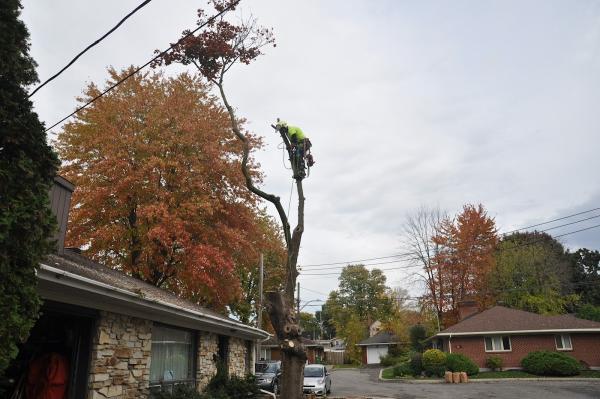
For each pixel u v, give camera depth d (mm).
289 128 10570
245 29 10344
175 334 10906
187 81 20328
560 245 50094
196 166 17469
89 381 7316
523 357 27922
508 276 39188
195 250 16266
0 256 3893
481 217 39500
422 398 17688
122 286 7996
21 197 4164
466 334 29375
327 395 19469
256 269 33875
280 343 9039
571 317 29672
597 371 26141
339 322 65000
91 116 17328
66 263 7859
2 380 6594
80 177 16484
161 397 9250
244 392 12883
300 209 10305
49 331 7750
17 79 4426
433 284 40125
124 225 17922
